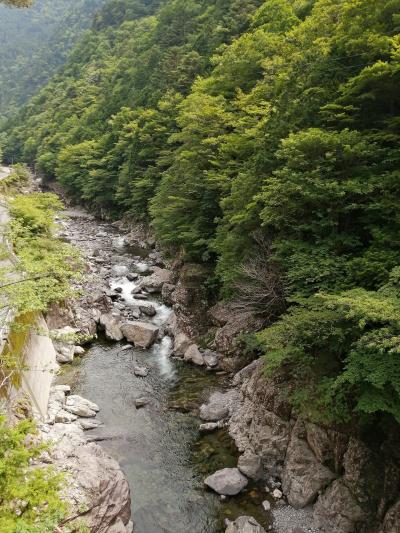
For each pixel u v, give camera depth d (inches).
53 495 253.3
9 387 415.5
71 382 601.0
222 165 828.0
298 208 492.7
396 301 314.0
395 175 437.4
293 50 880.3
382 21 612.1
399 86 533.0
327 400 368.5
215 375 622.2
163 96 1647.4
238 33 1571.1
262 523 376.2
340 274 425.7
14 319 467.5
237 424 498.9
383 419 367.6
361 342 319.0
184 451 472.4
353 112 569.0
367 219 462.0
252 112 776.9
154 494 413.1
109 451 467.8
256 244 605.9
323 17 840.9
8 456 255.8
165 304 880.3
